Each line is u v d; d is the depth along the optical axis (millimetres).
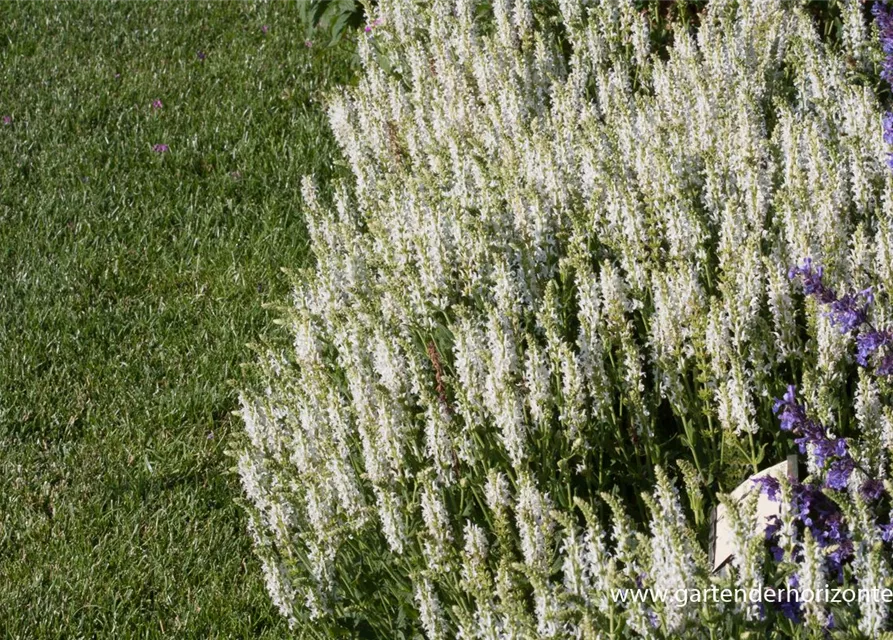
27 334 5789
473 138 5555
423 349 4457
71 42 9117
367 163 5773
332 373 4746
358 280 4770
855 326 3559
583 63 6012
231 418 5234
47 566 4496
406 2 6566
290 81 8180
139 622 4234
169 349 5668
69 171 7234
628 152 4906
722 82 5523
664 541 2828
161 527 4637
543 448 3777
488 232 4684
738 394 3568
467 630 3012
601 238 4469
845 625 2945
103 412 5316
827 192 4195
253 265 6195
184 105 8000
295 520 3850
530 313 4465
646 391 4234
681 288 3842
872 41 5613
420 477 3473
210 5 9523
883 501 3395
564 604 3041
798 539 3201
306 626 3738
